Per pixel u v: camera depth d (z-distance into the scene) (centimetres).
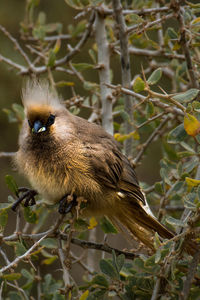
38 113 948
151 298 795
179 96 846
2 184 1698
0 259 1378
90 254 1100
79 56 1666
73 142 950
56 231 897
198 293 829
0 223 866
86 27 1295
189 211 859
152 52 1215
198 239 783
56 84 1161
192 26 1020
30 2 1293
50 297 1013
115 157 984
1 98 1617
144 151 1122
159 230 980
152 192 1166
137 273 847
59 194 948
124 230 1029
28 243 919
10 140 1712
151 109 930
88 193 941
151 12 1043
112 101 1192
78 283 1477
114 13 1077
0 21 1630
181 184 959
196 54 1245
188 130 821
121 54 1102
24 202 986
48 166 940
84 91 1652
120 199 990
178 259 786
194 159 1007
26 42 1484
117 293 849
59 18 1686
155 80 864
